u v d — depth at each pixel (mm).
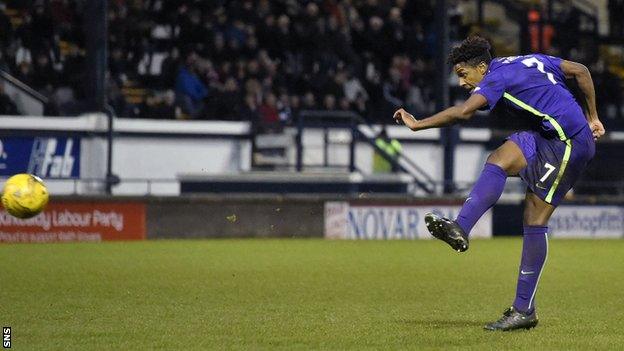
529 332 14422
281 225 38500
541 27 49469
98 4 37281
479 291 20578
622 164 46438
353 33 46312
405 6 48562
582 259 30109
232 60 43281
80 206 35438
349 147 41812
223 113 41656
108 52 41688
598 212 42938
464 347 12969
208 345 13102
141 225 36500
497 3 52375
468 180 45000
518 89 14156
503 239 40094
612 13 53812
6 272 23641
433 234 13969
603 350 12938
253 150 41406
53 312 16500
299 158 41219
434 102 44219
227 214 37750
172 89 42281
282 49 44344
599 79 49344
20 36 40312
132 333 14133
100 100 37562
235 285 21328
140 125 39906
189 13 43156
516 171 14344
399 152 43094
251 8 44375
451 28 49281
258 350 12695
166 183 40469
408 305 17984
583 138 14258
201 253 30406
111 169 36906
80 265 25766
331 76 43562
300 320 15703
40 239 34906
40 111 39188
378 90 45094
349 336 13922
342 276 23672
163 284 21375
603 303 18688
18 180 16469
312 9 45031
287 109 42812
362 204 39250
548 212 14445
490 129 45125
